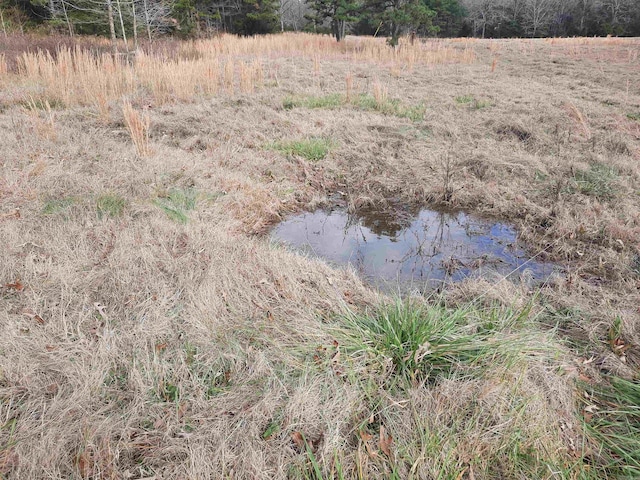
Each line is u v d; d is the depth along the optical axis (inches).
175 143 248.4
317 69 448.5
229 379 90.4
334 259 152.3
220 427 79.4
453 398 84.8
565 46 829.2
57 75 345.7
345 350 97.2
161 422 79.7
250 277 122.5
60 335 98.6
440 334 98.7
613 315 112.0
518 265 147.1
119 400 84.4
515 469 73.0
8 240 132.3
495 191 194.7
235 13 1106.7
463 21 1517.0
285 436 78.5
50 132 228.1
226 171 208.5
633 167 207.8
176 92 341.1
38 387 86.3
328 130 275.6
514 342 97.6
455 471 71.8
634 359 99.7
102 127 264.8
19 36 618.8
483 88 406.9
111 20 489.7
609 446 79.0
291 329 103.2
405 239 168.6
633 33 1301.7
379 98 331.6
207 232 148.5
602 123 278.1
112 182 179.6
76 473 69.7
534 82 439.8
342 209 195.0
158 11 668.1
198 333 101.1
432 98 365.4
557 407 85.4
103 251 132.2
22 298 110.7
